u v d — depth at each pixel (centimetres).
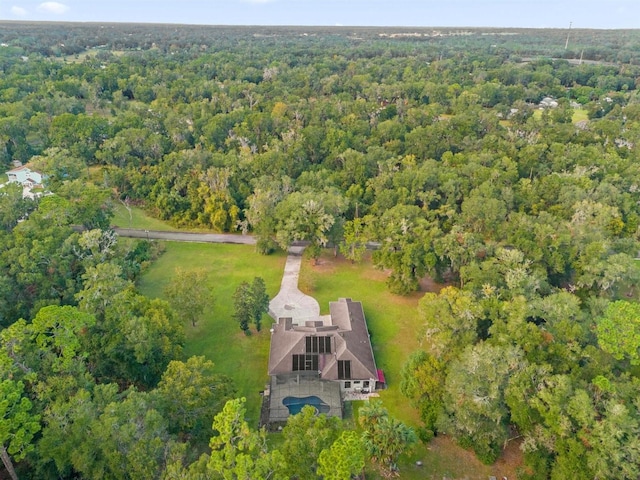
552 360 5003
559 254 7450
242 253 9394
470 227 9225
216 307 7631
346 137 12850
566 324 5216
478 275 6688
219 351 6638
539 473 4488
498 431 4712
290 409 5584
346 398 5853
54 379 4366
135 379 5453
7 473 4234
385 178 10544
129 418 4006
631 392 4459
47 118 13875
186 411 4603
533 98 19512
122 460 3809
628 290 7875
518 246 7775
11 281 6450
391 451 4247
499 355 4791
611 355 5081
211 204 10094
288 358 6022
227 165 11219
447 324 5684
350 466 3431
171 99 17450
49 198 8138
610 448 3891
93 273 6050
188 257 9206
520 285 6353
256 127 13712
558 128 13588
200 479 3525
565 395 4284
